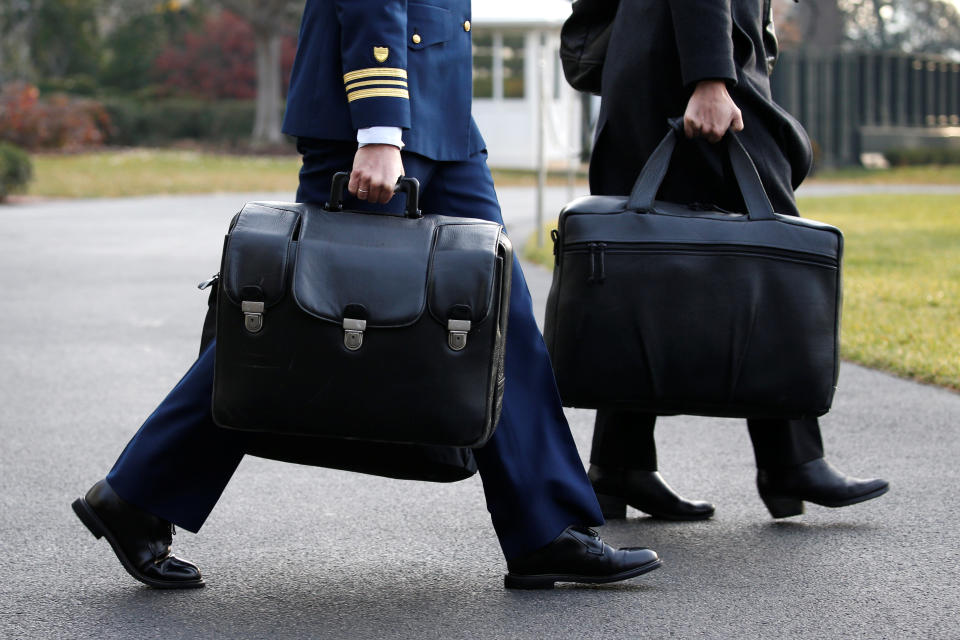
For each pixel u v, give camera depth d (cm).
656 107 547
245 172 4597
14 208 3078
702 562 526
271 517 605
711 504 596
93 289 1570
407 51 449
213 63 7700
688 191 547
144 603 476
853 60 5344
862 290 1402
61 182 3884
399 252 422
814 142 5238
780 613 463
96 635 441
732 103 521
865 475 676
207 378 456
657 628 447
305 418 421
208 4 8025
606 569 476
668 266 500
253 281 418
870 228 2278
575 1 588
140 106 6800
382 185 432
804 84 5222
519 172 4697
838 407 854
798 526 581
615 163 562
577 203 518
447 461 454
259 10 6438
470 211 474
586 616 459
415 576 511
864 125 5444
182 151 5969
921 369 961
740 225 504
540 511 468
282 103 7712
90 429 818
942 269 1608
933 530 573
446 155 463
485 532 578
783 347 499
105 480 471
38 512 617
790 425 568
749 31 550
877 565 521
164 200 3422
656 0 547
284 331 418
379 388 416
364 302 416
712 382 500
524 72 4775
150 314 1359
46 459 734
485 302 416
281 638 439
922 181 4531
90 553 545
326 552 546
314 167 465
